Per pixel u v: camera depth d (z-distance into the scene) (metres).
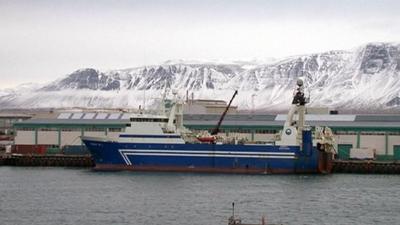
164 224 131.50
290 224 132.50
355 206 156.50
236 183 199.50
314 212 147.25
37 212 144.75
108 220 135.62
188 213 143.50
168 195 171.50
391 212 148.75
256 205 155.62
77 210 147.50
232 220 114.38
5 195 171.12
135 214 142.38
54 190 181.00
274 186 193.00
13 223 132.62
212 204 156.12
